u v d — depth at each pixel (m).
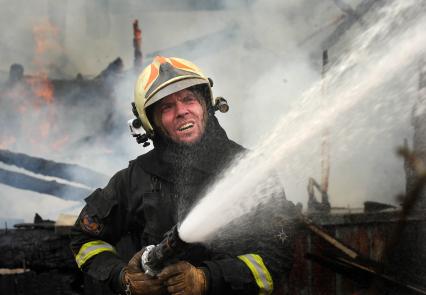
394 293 3.27
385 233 3.56
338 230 3.50
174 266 1.90
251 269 2.01
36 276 3.63
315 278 3.40
